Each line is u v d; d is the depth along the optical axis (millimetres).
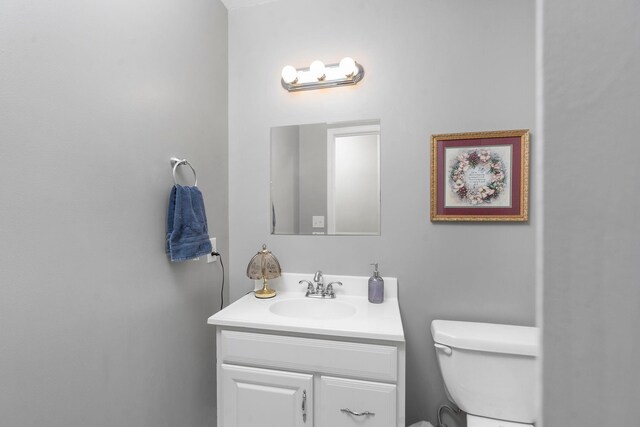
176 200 1191
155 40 1155
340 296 1524
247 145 1686
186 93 1342
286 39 1621
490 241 1390
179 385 1288
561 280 218
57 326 797
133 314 1045
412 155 1469
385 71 1495
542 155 219
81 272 862
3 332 686
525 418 1141
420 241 1467
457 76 1413
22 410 718
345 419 1105
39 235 757
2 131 684
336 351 1110
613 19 207
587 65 211
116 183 979
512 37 1357
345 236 1558
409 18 1463
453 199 1416
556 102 217
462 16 1406
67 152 824
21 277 719
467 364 1198
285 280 1619
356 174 1542
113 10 970
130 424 1028
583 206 214
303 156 1612
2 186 685
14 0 707
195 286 1407
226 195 1680
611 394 210
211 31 1540
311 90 1597
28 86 732
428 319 1459
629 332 207
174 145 1261
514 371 1152
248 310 1319
